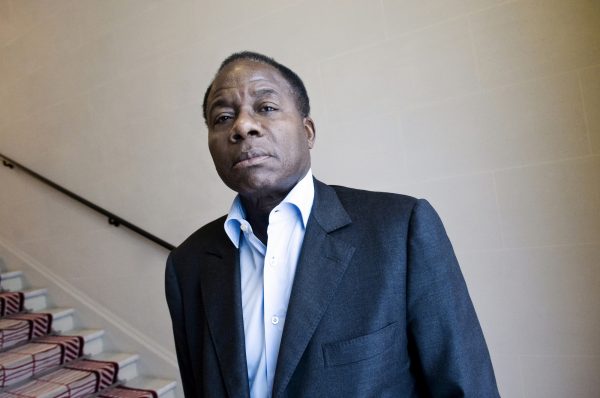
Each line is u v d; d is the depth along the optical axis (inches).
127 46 89.4
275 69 27.4
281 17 70.3
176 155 84.0
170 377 85.9
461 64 57.2
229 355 25.3
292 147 26.0
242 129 24.5
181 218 83.9
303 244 25.6
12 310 96.6
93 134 96.0
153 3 85.2
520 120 54.1
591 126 50.4
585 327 51.9
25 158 109.3
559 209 52.6
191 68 80.9
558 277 53.1
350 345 22.2
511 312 55.8
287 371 22.3
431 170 59.8
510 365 56.1
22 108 109.1
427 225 24.5
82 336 89.9
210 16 78.0
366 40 63.4
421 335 23.7
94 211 97.5
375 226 25.1
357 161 64.9
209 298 28.2
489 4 55.1
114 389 83.0
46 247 106.4
